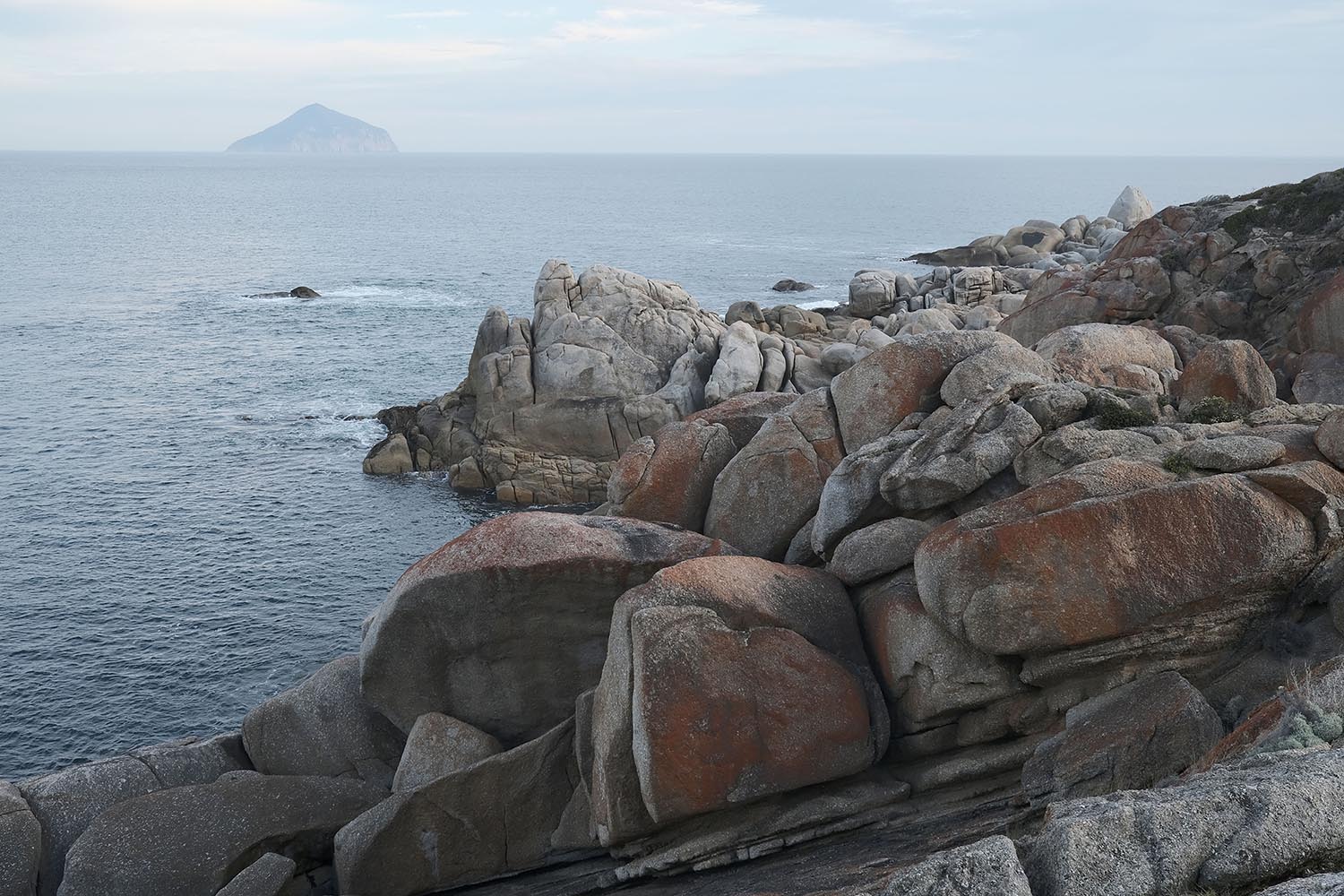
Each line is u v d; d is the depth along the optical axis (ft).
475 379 193.47
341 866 54.08
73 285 446.19
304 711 64.95
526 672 60.64
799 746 47.52
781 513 67.31
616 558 58.54
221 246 635.66
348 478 187.62
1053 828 26.48
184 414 231.09
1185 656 46.01
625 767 48.39
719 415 74.95
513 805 54.80
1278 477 46.26
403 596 59.31
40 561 148.05
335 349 308.19
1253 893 23.36
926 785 48.08
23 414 228.22
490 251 611.06
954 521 49.37
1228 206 112.16
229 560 150.20
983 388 63.52
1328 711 32.89
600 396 183.42
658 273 477.77
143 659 121.08
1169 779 35.94
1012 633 45.88
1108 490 47.83
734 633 49.21
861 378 67.62
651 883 48.44
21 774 99.09
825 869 42.65
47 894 54.85
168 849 53.88
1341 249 97.35
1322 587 45.60
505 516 61.77
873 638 51.78
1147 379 75.66
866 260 536.42
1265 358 95.96
